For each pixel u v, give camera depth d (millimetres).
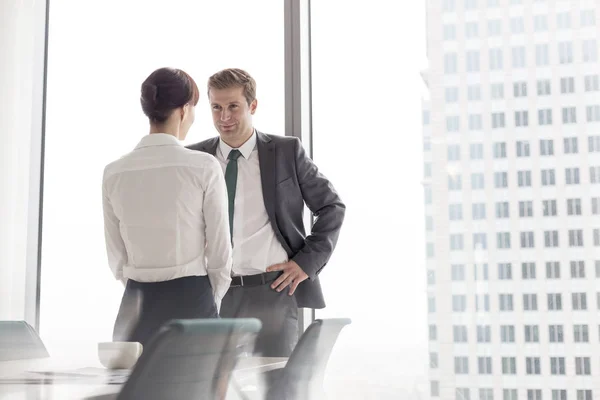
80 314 3945
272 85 3648
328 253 2832
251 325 1401
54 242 3996
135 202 2033
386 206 3611
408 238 3584
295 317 2773
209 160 2074
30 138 3943
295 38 3609
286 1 3641
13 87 3896
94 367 1686
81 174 3977
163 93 2102
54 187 4000
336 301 3609
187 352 1247
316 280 2842
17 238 3854
